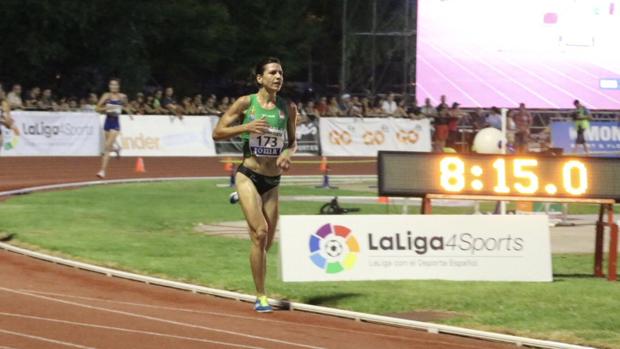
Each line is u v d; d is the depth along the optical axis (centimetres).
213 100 4719
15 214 2145
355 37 5812
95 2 5456
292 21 6525
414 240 1467
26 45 5309
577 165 1563
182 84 6222
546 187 1562
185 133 4453
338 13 6569
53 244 1730
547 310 1266
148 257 1641
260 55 6438
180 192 2967
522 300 1334
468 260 1482
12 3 5234
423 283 1445
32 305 1214
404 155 1540
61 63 5675
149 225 2100
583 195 1562
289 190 3206
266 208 1251
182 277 1471
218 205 2577
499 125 3597
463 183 1548
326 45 6844
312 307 1257
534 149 3553
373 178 3966
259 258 1235
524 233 1500
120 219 2175
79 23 5353
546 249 1502
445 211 2559
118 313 1187
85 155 4188
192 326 1125
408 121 4781
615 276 1545
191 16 5947
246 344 1042
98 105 3356
